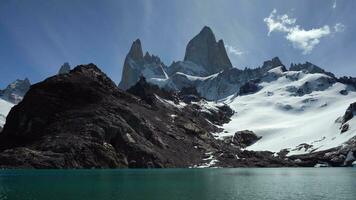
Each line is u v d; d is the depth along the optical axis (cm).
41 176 10988
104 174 12419
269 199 6656
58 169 15138
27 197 6334
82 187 8044
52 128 18300
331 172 15900
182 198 6581
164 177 11550
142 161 17875
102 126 18162
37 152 16000
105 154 16938
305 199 6669
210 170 17275
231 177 12119
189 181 10162
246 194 7331
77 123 18375
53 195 6656
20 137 18700
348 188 8525
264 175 13500
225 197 6844
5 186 8056
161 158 18888
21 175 11419
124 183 9181
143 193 7194
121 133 18525
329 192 7738
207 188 8350
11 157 15488
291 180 10981
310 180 11019
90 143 16975
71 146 16450
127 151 18075
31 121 18975
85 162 16150
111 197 6519
